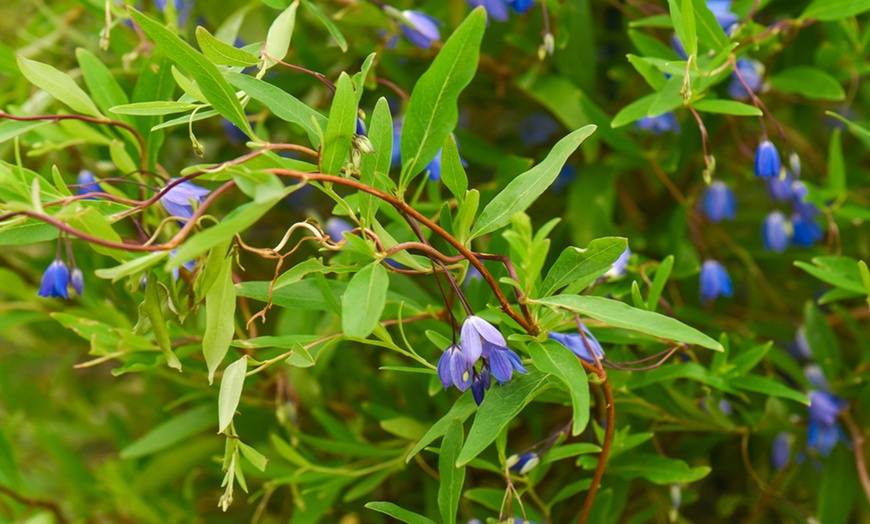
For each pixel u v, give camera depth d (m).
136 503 0.62
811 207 0.61
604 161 0.62
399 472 0.61
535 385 0.46
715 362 0.53
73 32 0.63
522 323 0.46
